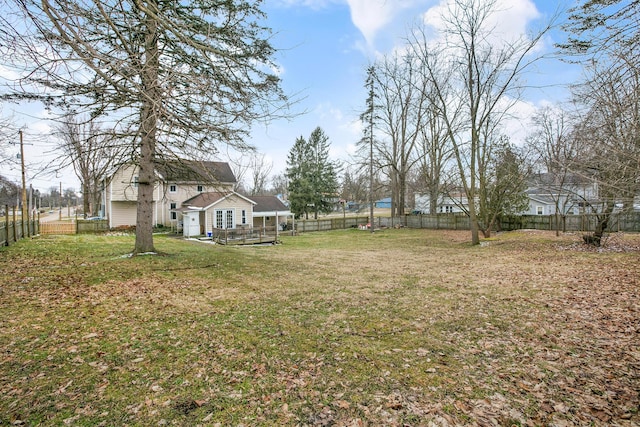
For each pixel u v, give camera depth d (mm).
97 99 7051
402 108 31438
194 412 2799
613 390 3094
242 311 5531
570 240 14617
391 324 4973
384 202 77500
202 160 8461
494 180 19766
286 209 30516
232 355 3869
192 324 4852
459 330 4727
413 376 3420
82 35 3941
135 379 3301
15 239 13602
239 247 17078
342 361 3752
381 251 16047
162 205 27578
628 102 4621
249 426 2627
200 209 23062
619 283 6941
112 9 4160
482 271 9453
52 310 5164
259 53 8484
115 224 25453
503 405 2898
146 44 6164
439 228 28391
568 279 7664
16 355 3697
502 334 4551
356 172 30406
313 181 42906
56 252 10531
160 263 9141
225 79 5734
